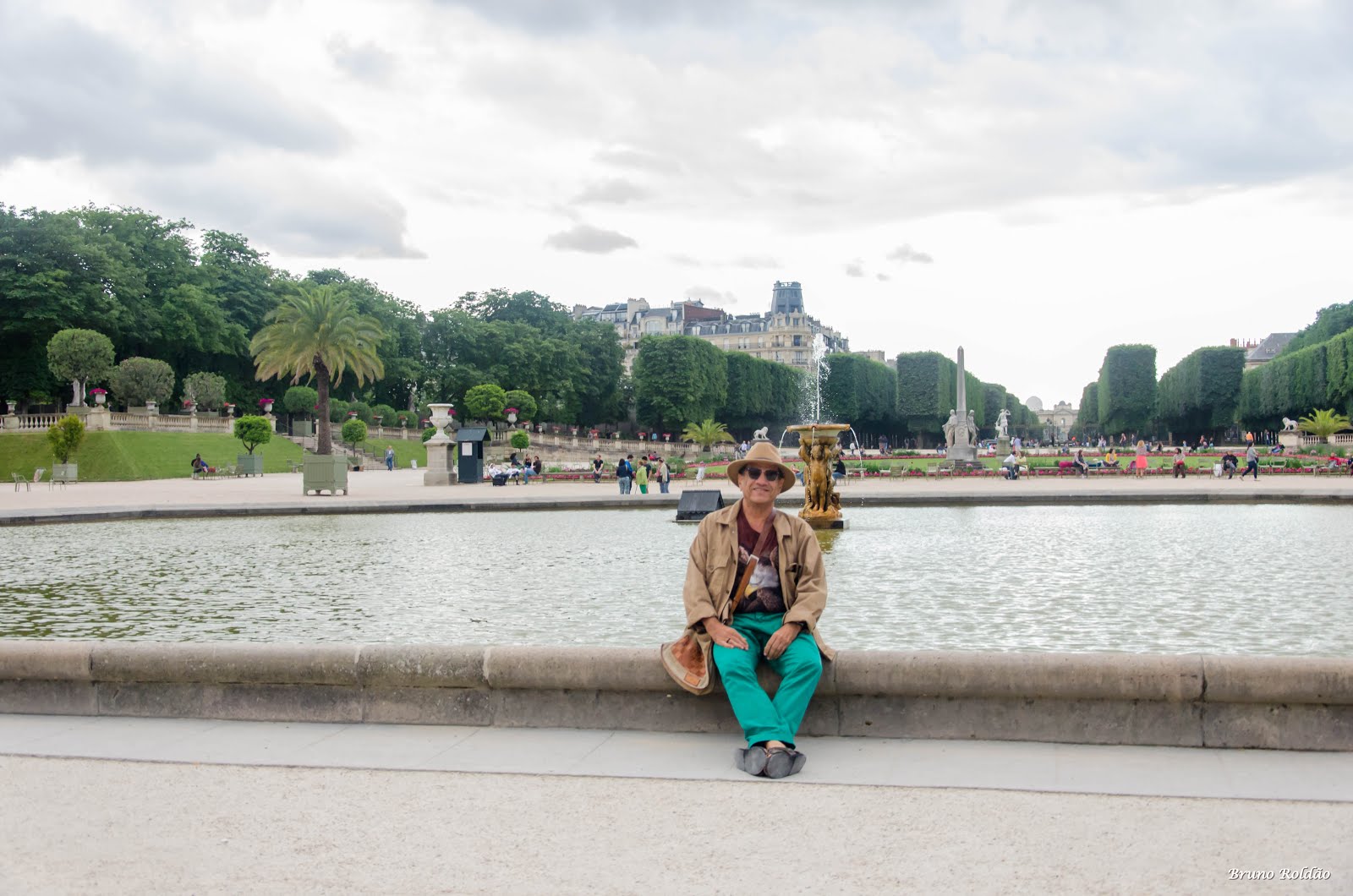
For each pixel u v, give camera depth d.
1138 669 6.44
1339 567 17.08
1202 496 33.38
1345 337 84.25
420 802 5.49
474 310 124.88
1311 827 4.96
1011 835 4.89
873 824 5.07
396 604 14.38
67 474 53.75
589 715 7.03
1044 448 119.31
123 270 77.12
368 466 80.56
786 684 6.33
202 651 7.42
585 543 22.89
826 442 25.97
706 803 5.42
